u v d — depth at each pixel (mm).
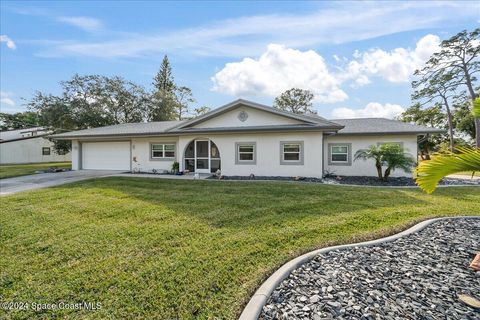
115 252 4090
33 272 3518
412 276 3125
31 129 35500
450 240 4336
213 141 14578
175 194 8656
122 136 16047
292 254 3885
